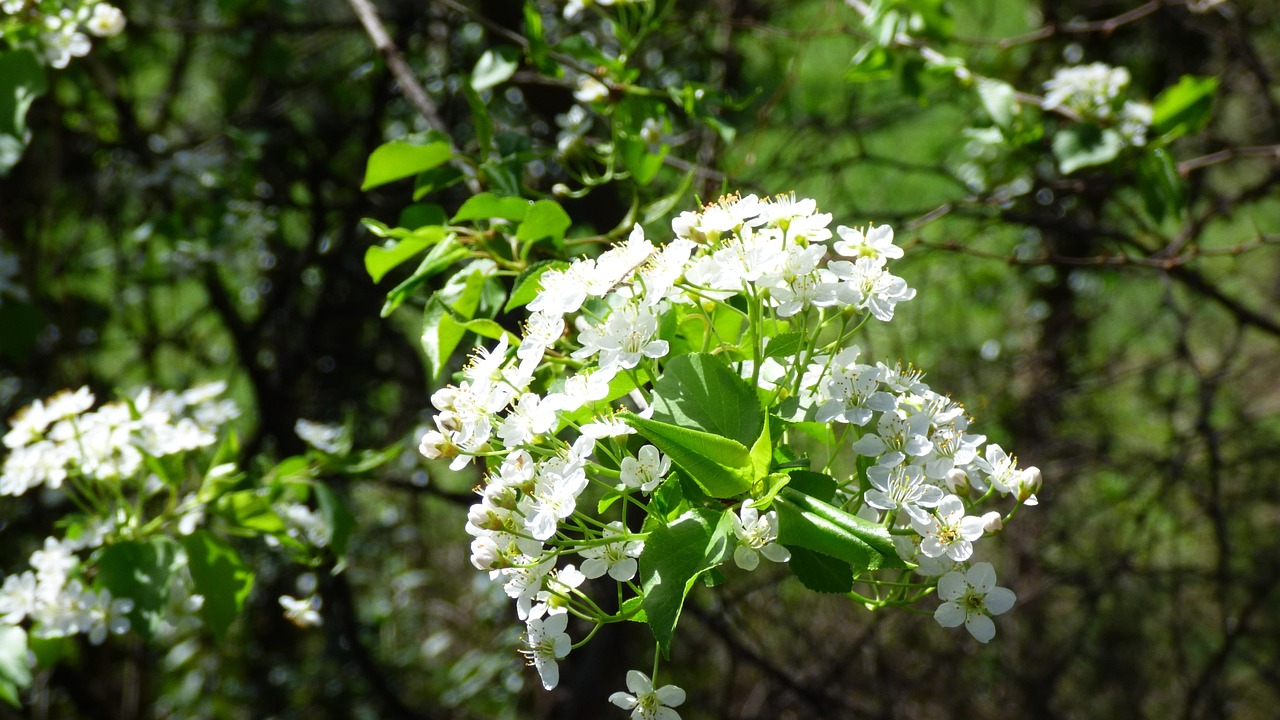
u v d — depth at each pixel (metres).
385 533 5.90
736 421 1.57
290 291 4.91
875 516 1.68
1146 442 5.93
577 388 1.63
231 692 5.53
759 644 4.81
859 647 4.72
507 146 2.70
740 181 3.68
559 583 1.63
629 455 1.66
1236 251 3.60
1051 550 5.54
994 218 4.26
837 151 6.23
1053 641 5.34
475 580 5.75
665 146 2.60
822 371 1.68
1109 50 5.64
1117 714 5.29
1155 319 5.33
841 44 6.23
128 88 5.26
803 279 1.63
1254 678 5.57
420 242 2.33
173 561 2.51
